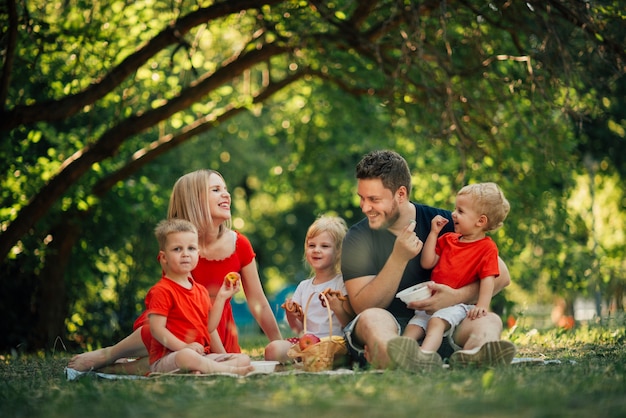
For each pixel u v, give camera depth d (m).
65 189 10.07
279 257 24.30
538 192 12.27
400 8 8.89
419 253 4.95
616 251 15.96
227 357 4.82
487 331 4.55
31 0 9.99
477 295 4.84
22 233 9.85
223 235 5.63
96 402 3.51
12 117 9.15
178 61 11.74
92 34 9.70
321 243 5.57
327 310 5.29
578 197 16.64
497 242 12.34
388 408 3.08
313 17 9.78
